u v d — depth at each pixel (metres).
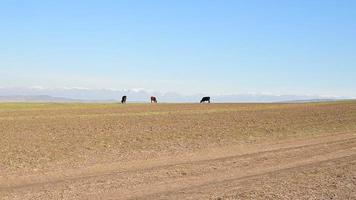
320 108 77.69
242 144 30.36
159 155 24.84
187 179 17.75
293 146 29.59
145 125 44.88
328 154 25.92
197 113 66.31
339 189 16.36
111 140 31.47
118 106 91.75
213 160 22.97
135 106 91.50
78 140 31.28
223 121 50.31
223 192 15.38
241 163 22.03
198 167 20.56
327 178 18.38
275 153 25.89
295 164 22.12
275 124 46.22
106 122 49.03
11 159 22.48
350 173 19.56
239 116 59.22
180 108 82.31
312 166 21.53
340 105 87.69
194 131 38.47
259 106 88.44
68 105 96.94
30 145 28.34
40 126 43.41
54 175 18.52
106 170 19.81
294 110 72.88
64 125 44.72
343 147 29.19
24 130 39.00
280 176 18.73
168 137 33.66
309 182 17.50
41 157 23.31
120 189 15.61
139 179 17.48
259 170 20.22
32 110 76.62
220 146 29.09
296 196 15.12
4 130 38.94
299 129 41.34
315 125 45.53
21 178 17.84
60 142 30.06
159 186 16.27
